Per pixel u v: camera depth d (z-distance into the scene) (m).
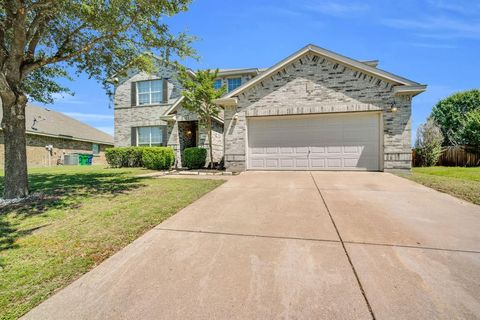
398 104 9.12
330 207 4.68
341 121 9.80
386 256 2.73
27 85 7.50
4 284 2.27
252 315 1.85
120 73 8.08
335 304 1.96
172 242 3.19
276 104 10.16
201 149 12.77
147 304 2.00
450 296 2.04
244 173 9.62
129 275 2.43
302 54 9.84
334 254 2.79
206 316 1.85
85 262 2.68
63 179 8.74
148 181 8.01
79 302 2.03
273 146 10.42
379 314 1.84
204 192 6.14
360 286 2.19
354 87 9.46
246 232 3.50
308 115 10.05
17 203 5.22
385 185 6.76
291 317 1.82
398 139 9.12
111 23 5.63
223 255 2.82
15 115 5.71
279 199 5.36
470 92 21.02
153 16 6.20
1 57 5.65
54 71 7.70
